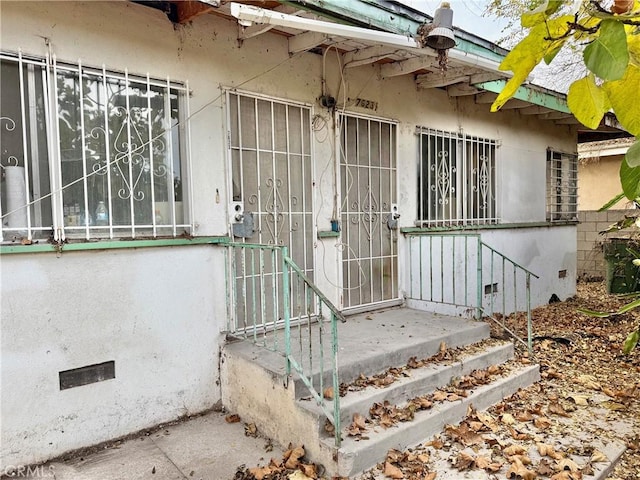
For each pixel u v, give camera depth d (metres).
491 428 2.98
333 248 4.27
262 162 3.75
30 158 2.69
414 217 5.03
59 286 2.73
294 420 2.72
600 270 9.74
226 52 3.46
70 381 2.79
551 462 2.61
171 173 3.24
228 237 3.48
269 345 3.42
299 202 4.02
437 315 4.49
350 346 3.42
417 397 3.11
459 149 5.56
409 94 4.92
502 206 6.20
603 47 0.81
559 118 6.73
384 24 3.22
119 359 2.97
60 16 2.73
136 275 3.03
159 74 3.13
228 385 3.37
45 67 2.70
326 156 4.20
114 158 2.99
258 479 2.48
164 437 3.01
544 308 6.78
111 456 2.77
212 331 3.42
